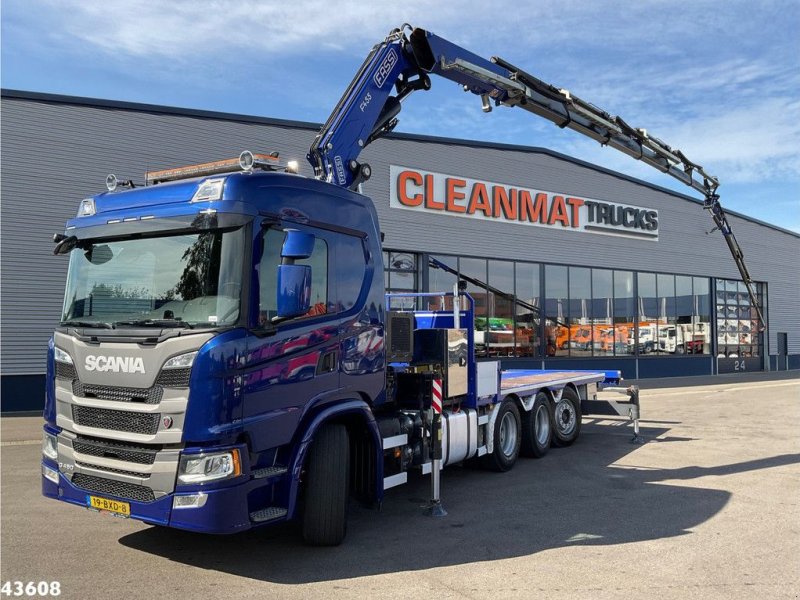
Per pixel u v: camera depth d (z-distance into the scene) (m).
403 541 5.64
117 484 4.64
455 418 7.50
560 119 8.63
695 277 29.69
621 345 26.05
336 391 5.41
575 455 9.93
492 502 7.04
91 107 15.60
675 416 14.67
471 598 4.35
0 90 14.73
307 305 4.59
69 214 15.30
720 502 7.00
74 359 4.93
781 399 18.42
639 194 26.98
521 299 22.80
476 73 7.55
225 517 4.35
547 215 23.70
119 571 4.84
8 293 14.71
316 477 5.29
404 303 8.77
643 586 4.57
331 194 5.60
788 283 35.41
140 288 4.87
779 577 4.75
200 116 16.77
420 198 20.41
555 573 4.84
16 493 7.39
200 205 4.75
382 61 7.09
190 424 4.36
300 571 4.87
